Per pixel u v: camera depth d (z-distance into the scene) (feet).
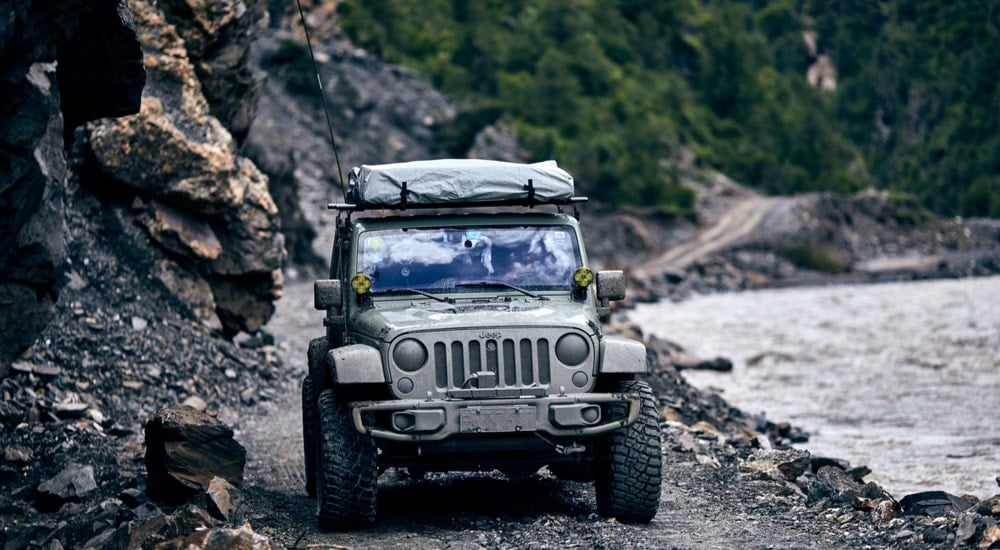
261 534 41.19
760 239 603.26
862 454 91.09
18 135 41.34
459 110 546.26
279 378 93.35
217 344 90.38
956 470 82.69
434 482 55.01
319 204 339.36
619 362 41.50
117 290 86.07
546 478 55.11
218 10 96.17
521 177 46.60
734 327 258.37
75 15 43.27
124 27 49.80
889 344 206.08
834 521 44.16
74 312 80.12
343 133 452.76
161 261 91.09
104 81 52.03
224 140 94.89
